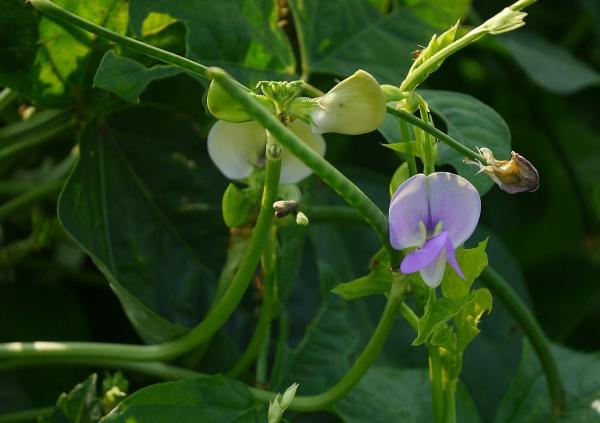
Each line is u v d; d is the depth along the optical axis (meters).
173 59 0.61
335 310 0.76
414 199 0.62
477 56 0.99
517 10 0.62
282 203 0.63
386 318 0.65
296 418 0.76
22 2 0.70
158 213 0.76
